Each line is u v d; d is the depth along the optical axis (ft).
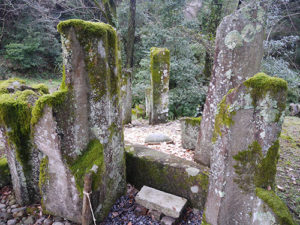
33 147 8.68
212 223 6.51
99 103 7.50
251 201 6.02
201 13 34.94
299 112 24.52
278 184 10.24
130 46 29.35
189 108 26.58
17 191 9.00
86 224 7.14
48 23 39.14
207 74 29.91
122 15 34.50
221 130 5.90
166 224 7.86
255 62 8.99
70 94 6.90
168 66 20.66
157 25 31.14
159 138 14.94
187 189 8.85
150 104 21.44
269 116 5.36
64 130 6.96
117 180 8.96
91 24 6.84
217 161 6.13
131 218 8.35
